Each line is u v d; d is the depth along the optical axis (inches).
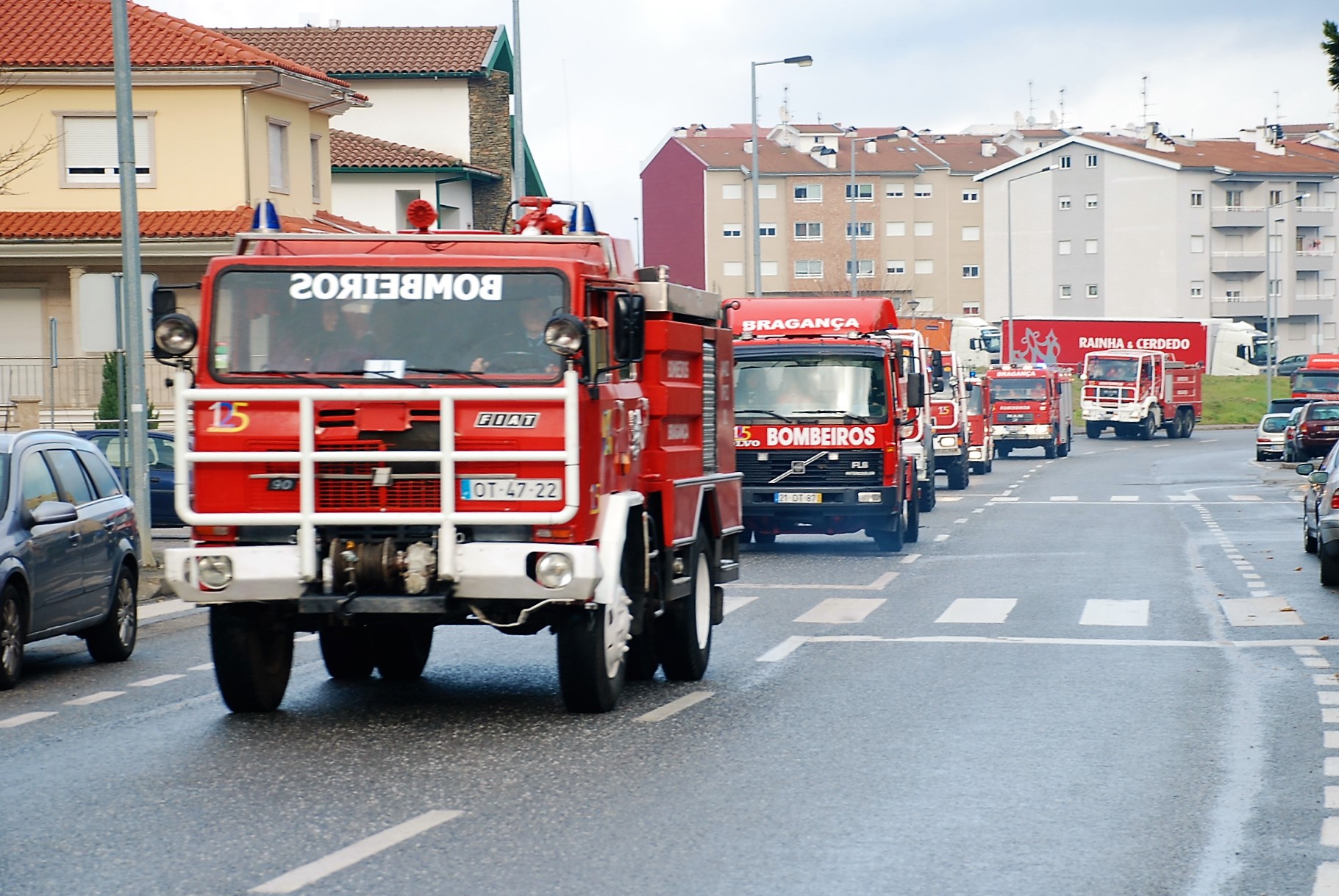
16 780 534.9
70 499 837.8
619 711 677.3
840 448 1497.3
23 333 2426.2
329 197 2748.5
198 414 629.3
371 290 634.2
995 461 3841.0
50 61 2370.8
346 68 3528.5
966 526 1865.2
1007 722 648.4
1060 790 516.7
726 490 834.8
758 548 1614.2
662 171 7421.3
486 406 616.7
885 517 1497.3
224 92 2412.6
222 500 626.8
